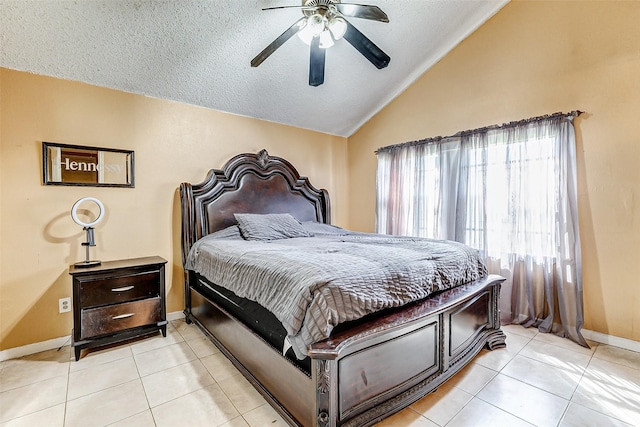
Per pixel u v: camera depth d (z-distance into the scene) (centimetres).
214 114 337
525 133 281
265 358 169
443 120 350
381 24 288
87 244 241
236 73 295
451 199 334
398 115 399
